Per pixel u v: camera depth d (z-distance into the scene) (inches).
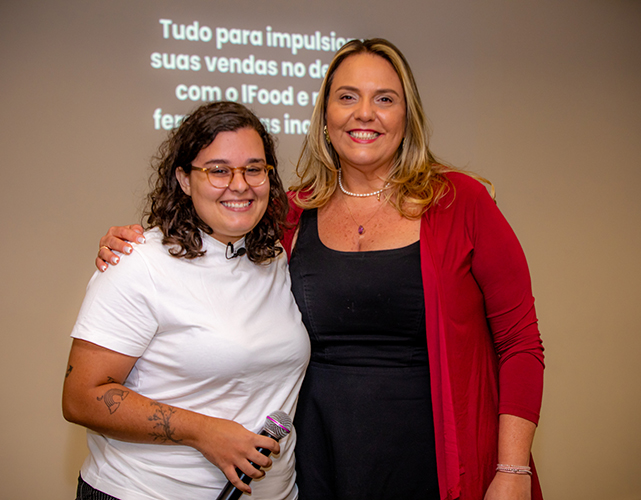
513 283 52.1
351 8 112.3
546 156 123.9
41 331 100.1
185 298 45.3
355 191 58.5
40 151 98.3
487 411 53.5
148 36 102.0
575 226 126.0
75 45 99.0
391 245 54.1
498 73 120.6
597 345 127.3
